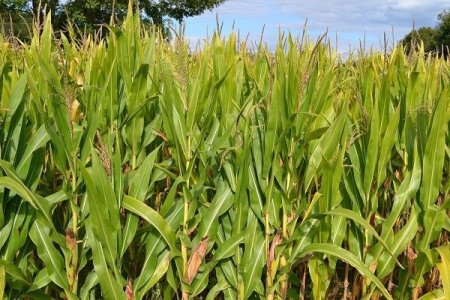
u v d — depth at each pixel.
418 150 2.95
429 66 4.35
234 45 3.92
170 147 2.91
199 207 2.94
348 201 3.04
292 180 2.90
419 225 3.00
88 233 2.62
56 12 16.56
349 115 3.36
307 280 3.72
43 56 3.28
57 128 2.65
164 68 3.03
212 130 3.07
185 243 2.82
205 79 2.95
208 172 3.12
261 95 3.13
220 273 2.99
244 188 2.79
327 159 2.80
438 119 2.80
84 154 2.76
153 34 3.13
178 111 2.87
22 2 15.05
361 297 3.16
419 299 2.92
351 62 4.89
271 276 2.91
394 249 2.90
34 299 2.83
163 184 3.49
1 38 4.79
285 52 3.42
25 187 2.40
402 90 3.50
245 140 2.78
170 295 2.98
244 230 2.89
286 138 2.86
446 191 3.20
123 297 2.64
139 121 3.12
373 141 2.83
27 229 2.67
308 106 2.85
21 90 2.68
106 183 2.52
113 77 3.11
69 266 2.72
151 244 2.79
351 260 2.65
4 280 2.46
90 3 16.42
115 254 2.61
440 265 2.67
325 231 2.86
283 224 2.90
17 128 2.70
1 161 2.46
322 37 2.82
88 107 3.04
